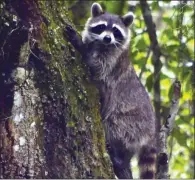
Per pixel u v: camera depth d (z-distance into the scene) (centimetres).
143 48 1434
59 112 831
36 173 788
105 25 1189
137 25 1547
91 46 1155
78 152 824
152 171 1153
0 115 813
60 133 822
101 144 862
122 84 1142
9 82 829
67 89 855
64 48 895
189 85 1367
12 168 784
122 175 1070
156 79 1391
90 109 876
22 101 823
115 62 1131
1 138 799
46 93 836
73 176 805
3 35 832
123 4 1507
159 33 1642
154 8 1497
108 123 1119
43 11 891
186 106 1493
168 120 1017
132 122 1146
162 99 1614
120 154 1138
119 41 1179
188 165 1619
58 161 805
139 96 1175
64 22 951
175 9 1355
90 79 936
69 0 1535
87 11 1534
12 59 837
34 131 810
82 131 839
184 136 1395
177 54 1417
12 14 834
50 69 848
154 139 1183
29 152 796
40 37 865
